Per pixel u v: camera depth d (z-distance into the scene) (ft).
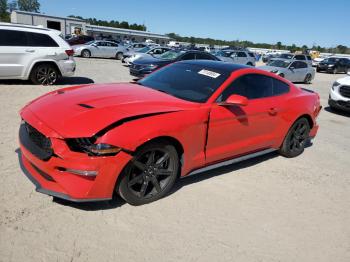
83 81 38.17
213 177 14.23
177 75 14.60
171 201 11.81
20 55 30.55
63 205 10.78
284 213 12.03
